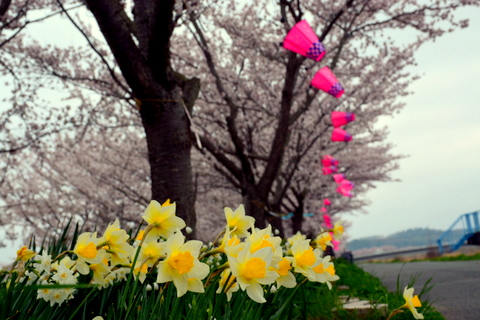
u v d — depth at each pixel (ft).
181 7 25.63
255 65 39.32
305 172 49.80
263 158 34.27
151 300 5.41
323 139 47.11
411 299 7.92
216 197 50.42
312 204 62.64
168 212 4.62
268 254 4.15
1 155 35.04
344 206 70.79
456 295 18.49
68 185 42.32
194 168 44.88
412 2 35.76
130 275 4.35
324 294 12.58
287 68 31.24
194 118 40.09
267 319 5.83
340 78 41.37
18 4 27.84
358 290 16.93
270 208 42.80
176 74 23.32
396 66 39.24
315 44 17.17
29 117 32.83
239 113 41.45
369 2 34.71
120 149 41.96
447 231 80.74
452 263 40.42
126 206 45.32
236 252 4.29
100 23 17.42
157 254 4.65
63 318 5.78
